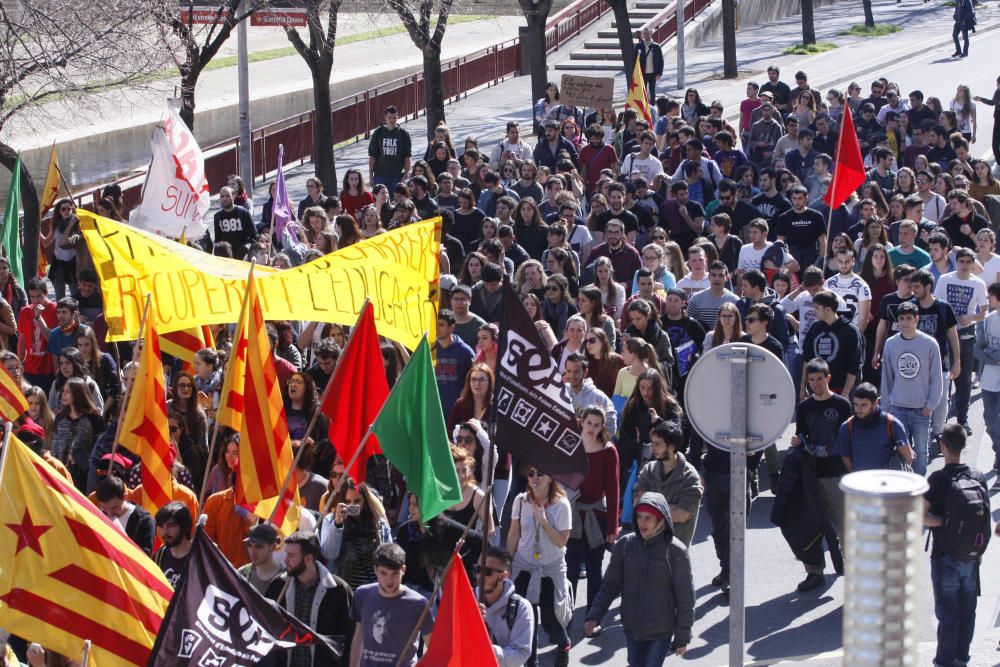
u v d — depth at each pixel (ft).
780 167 90.22
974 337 60.03
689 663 42.06
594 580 44.32
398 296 45.93
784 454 60.13
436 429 34.86
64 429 49.29
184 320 44.21
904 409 53.16
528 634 34.63
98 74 82.89
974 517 38.34
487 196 81.87
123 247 43.98
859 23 208.64
